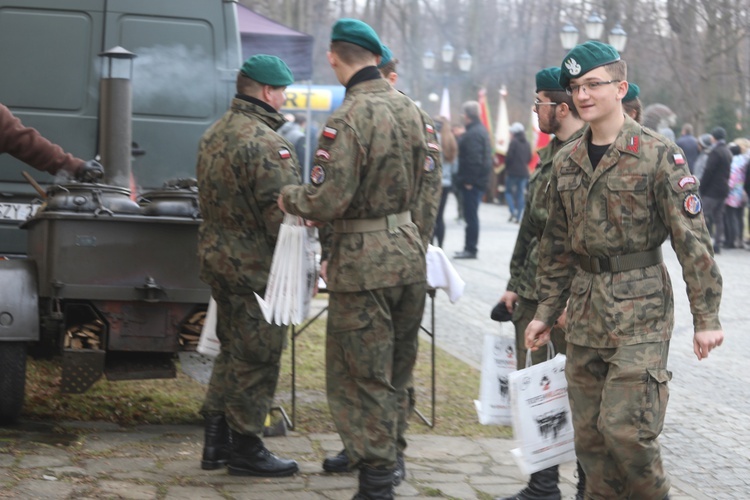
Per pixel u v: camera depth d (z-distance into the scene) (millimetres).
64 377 6121
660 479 4289
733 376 9594
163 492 5277
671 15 35812
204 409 5738
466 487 5625
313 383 8164
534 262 5379
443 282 6738
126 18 8570
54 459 5742
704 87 34938
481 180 17781
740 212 21641
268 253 5512
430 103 50156
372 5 46656
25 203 8273
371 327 4852
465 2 51062
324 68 40312
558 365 4773
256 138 5438
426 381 8461
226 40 8695
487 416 5520
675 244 4230
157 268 6133
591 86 4289
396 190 4859
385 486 4906
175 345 6227
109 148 7699
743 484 6211
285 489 5430
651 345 4262
